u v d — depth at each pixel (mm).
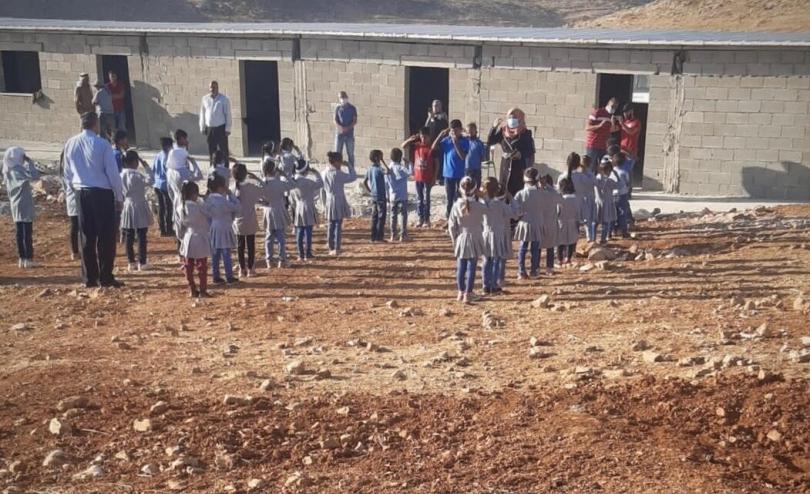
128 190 15859
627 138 21078
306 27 27703
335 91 25234
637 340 10664
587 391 8812
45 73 28922
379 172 17859
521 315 12391
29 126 29688
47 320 12805
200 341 11531
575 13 79625
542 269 15586
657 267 14914
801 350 9641
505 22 76938
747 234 16891
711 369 9234
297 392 9320
